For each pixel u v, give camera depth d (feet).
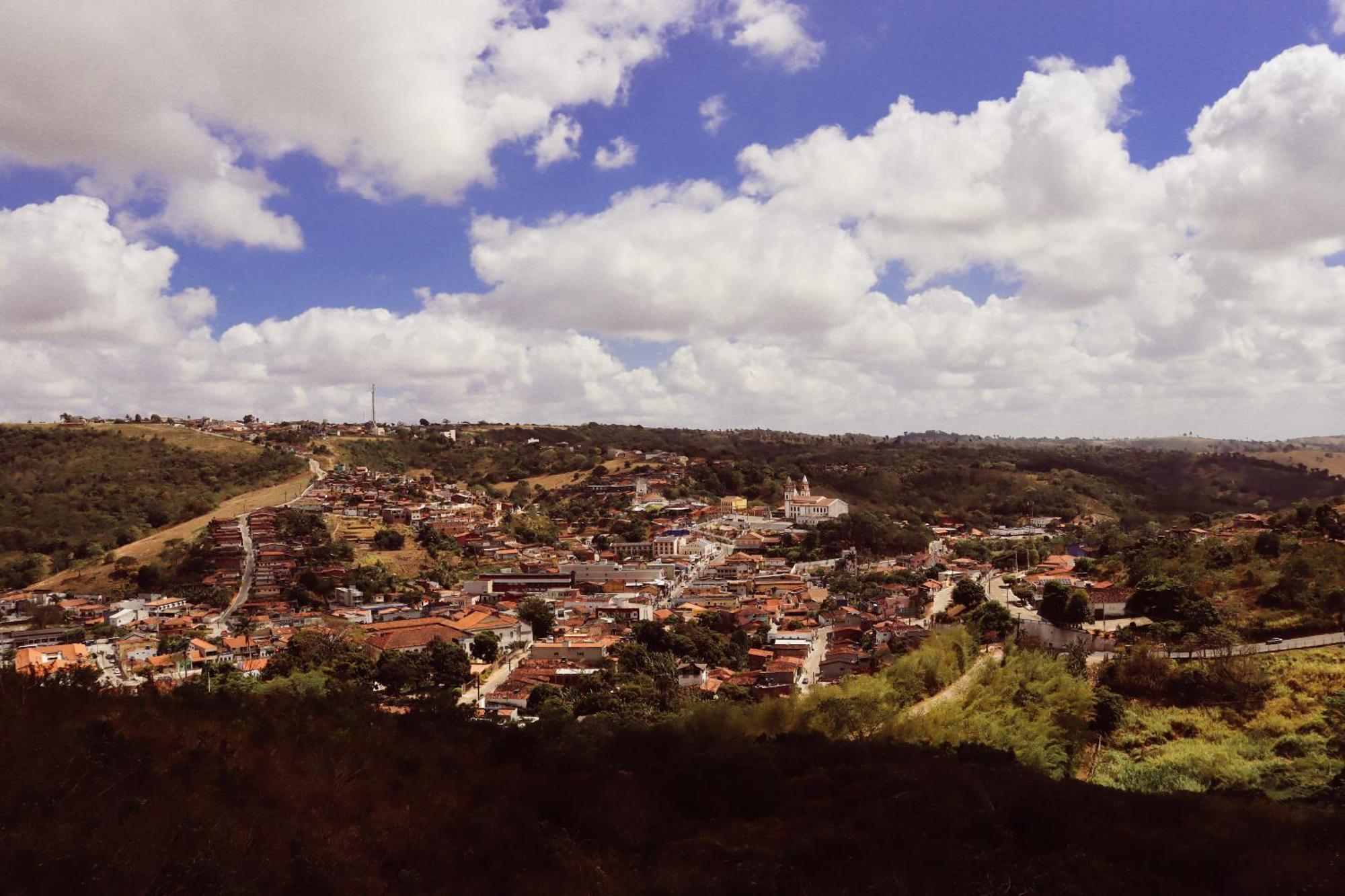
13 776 78.33
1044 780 149.48
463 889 88.79
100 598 534.37
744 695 324.60
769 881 100.94
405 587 551.59
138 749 90.74
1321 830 122.72
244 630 440.04
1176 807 134.72
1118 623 305.12
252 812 87.15
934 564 606.14
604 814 118.32
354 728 125.70
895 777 142.61
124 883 67.92
